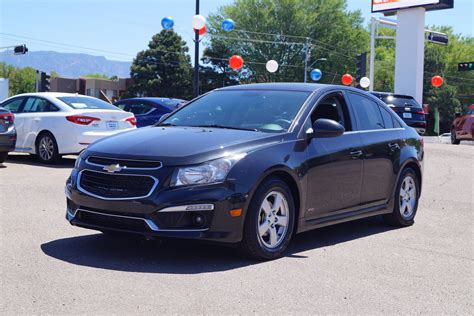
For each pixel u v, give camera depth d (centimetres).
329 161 574
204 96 662
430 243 612
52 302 387
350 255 545
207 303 394
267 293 420
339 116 627
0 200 752
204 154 486
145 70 6769
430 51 7669
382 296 426
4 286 417
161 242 561
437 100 7462
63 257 497
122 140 531
